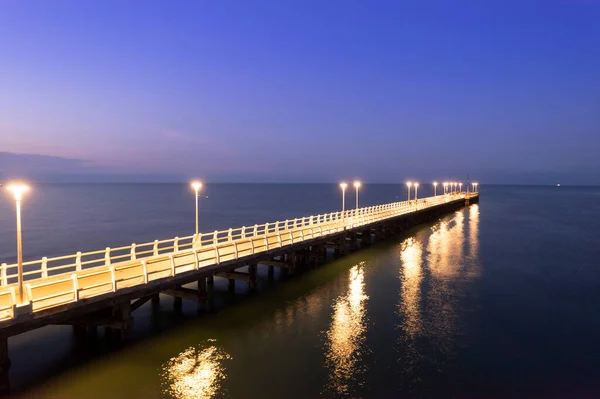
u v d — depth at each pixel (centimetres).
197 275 2011
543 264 3494
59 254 4491
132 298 1691
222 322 2075
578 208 10325
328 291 2617
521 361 1711
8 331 1311
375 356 1731
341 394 1456
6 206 11038
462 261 3553
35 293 1547
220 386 1488
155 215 8569
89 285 1680
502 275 3088
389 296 2528
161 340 1850
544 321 2152
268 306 2320
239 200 14538
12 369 1573
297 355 1728
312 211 9600
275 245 2719
